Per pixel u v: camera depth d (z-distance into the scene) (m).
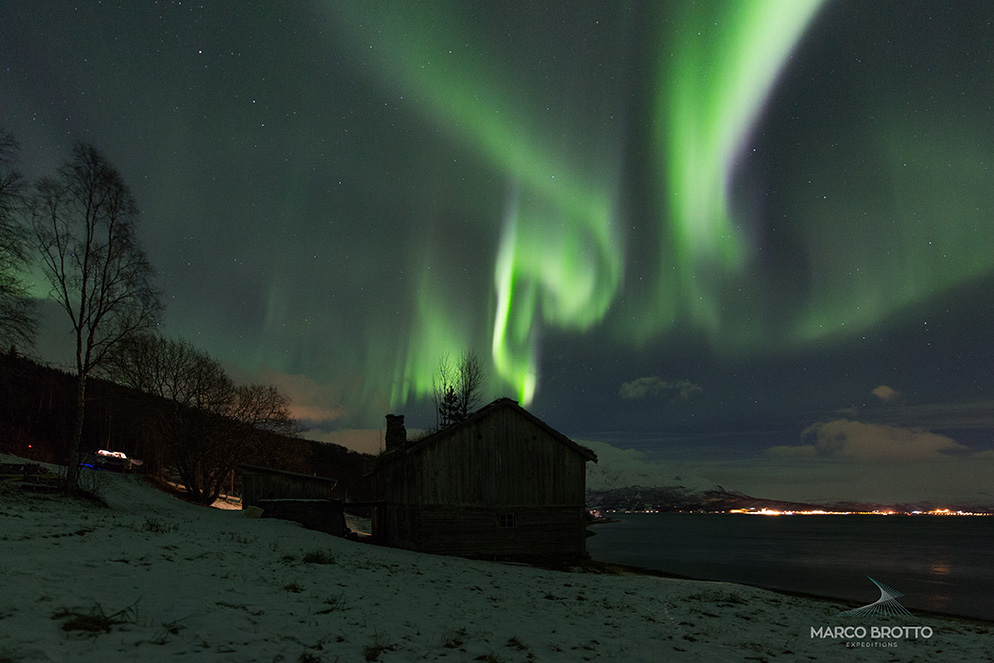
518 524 29.44
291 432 46.91
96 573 9.02
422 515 28.11
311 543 20.67
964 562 69.69
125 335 26.95
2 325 23.58
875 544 110.25
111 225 26.66
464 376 45.69
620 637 11.08
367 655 7.29
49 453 43.91
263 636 7.30
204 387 41.91
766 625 15.27
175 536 14.98
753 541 115.31
